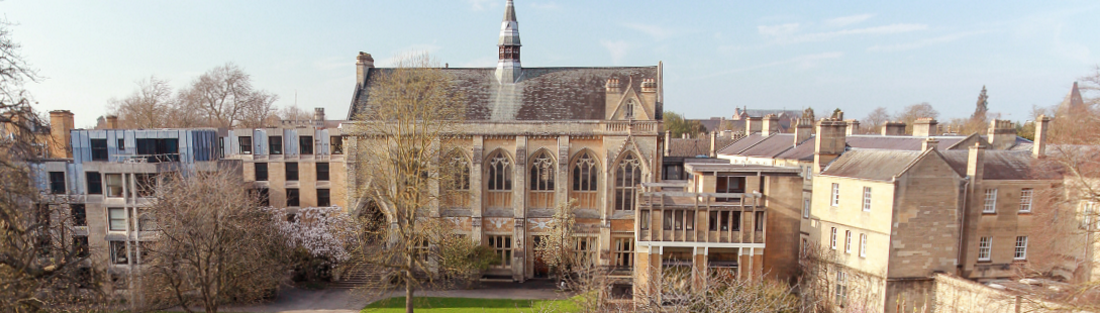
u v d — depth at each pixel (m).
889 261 36.06
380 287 44.31
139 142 47.38
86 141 46.91
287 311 41.09
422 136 40.59
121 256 44.31
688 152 92.81
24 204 26.34
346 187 49.09
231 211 38.00
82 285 30.16
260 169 53.97
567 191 48.38
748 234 40.22
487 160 49.34
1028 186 37.69
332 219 49.38
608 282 40.06
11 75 23.52
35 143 26.92
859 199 38.41
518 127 48.47
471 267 46.50
